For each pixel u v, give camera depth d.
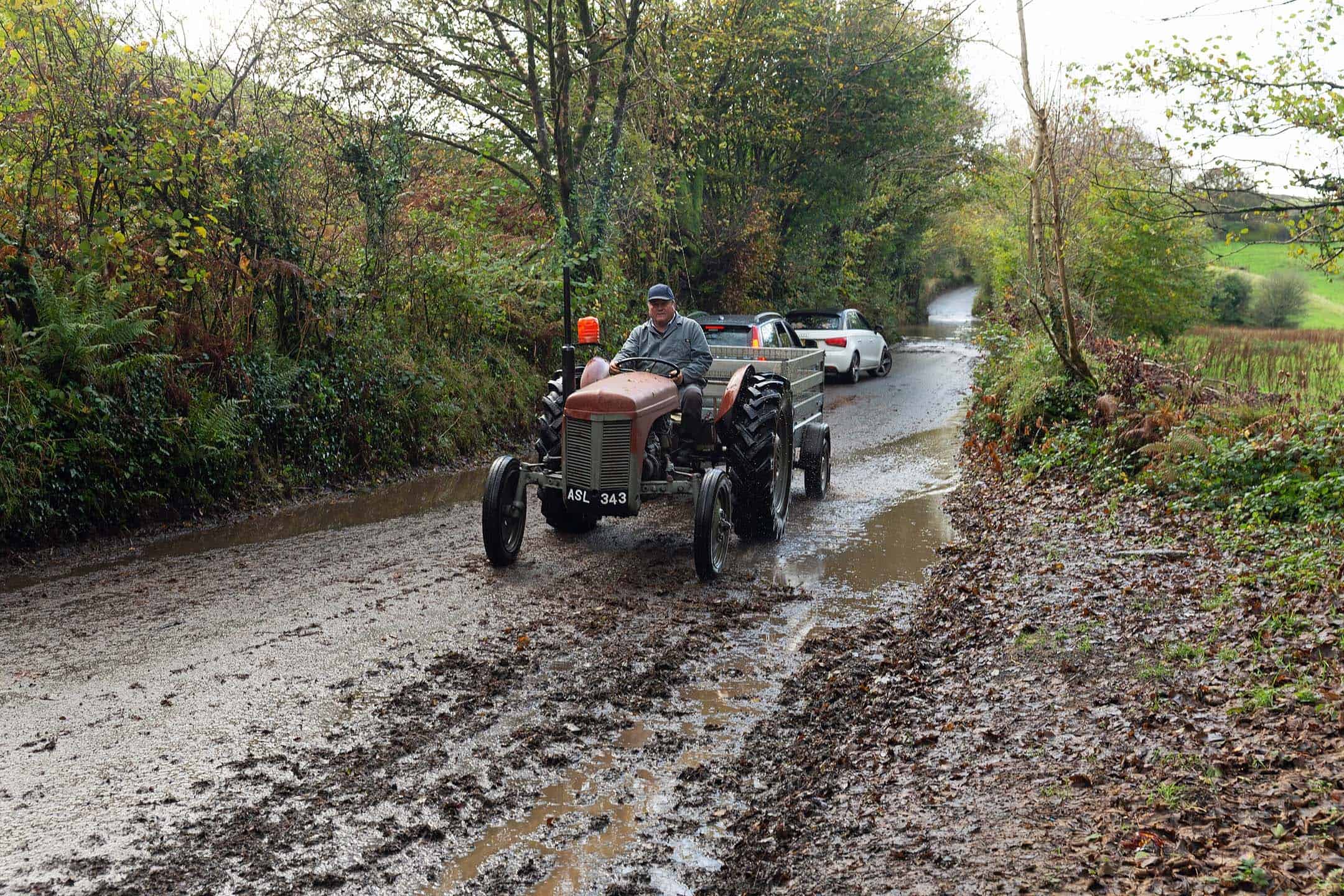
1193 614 5.73
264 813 3.78
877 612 6.39
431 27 14.50
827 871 3.34
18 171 8.41
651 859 3.54
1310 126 9.53
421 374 11.98
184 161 8.95
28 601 6.30
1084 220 18.16
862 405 17.19
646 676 5.24
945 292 73.25
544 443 7.94
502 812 3.85
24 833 3.59
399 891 3.32
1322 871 2.98
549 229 15.59
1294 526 7.50
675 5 18.48
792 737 4.54
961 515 9.09
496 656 5.48
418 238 12.60
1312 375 15.58
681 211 20.86
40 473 7.39
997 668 5.15
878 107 24.88
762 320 12.23
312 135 10.95
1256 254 51.75
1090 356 12.62
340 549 7.81
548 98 15.63
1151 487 9.20
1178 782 3.66
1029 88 11.20
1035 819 3.50
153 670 5.16
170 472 8.55
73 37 8.62
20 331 7.89
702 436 7.99
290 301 10.52
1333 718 4.07
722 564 7.32
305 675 5.14
